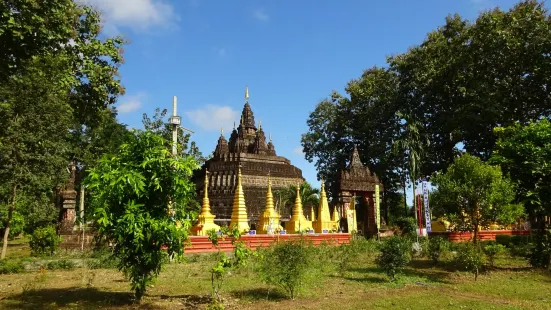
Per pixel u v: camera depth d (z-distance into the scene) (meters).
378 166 46.81
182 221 11.01
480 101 34.25
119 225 10.04
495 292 12.54
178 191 10.66
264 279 11.76
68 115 21.98
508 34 33.53
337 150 49.97
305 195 42.25
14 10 15.41
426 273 16.73
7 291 12.23
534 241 18.77
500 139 21.05
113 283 13.63
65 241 26.16
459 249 16.72
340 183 37.16
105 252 18.98
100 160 10.60
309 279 13.22
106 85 27.34
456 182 17.11
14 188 20.25
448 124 37.31
